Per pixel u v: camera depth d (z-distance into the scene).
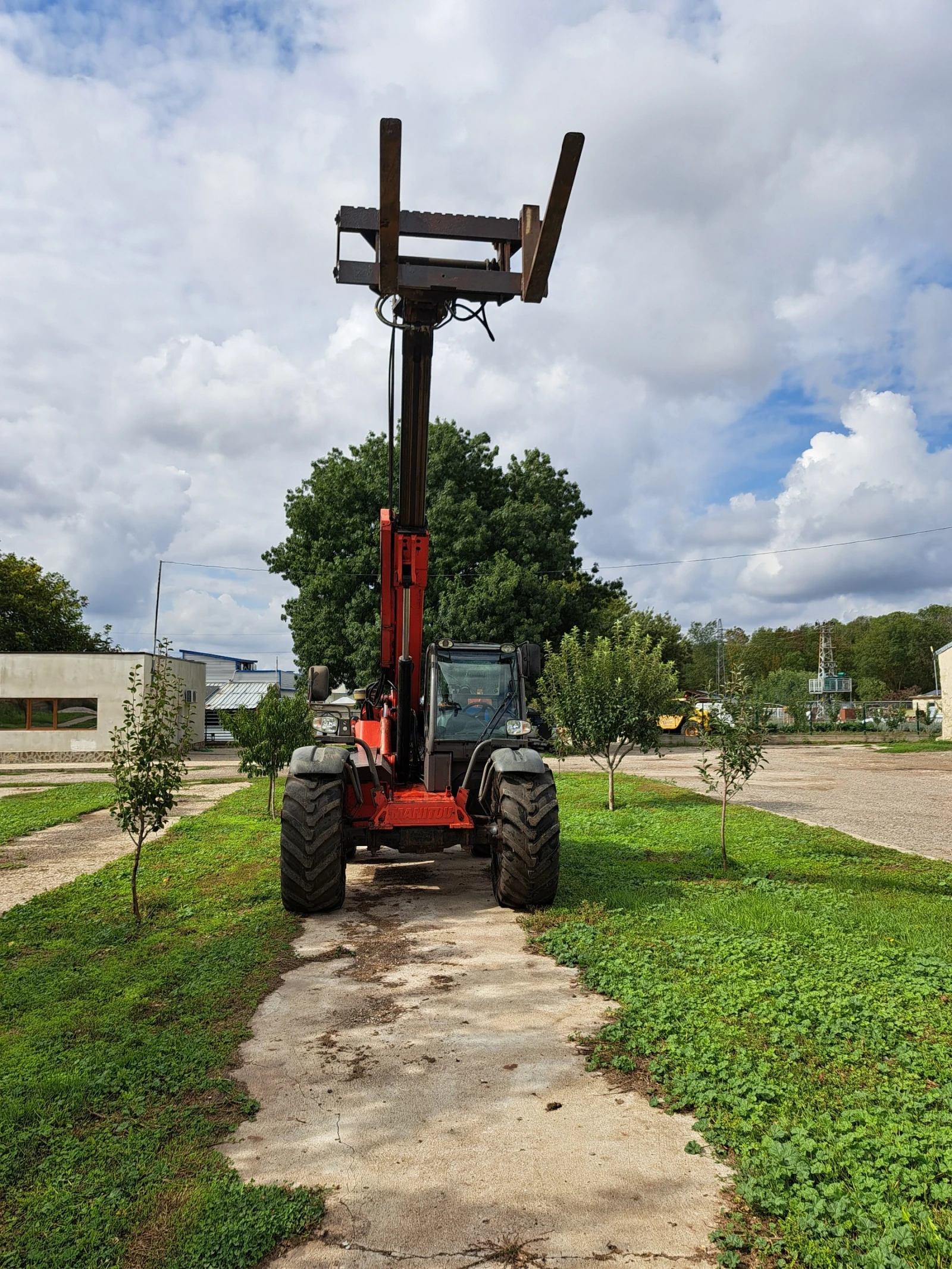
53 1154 3.38
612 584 38.72
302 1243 2.84
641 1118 3.65
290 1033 4.71
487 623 29.34
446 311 6.39
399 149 4.49
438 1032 4.69
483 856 10.69
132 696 30.38
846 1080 3.87
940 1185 2.95
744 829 11.97
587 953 5.98
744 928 6.62
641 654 14.67
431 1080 4.08
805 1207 2.88
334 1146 3.47
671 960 5.78
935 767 23.91
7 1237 2.86
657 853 10.38
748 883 8.41
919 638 90.25
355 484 31.33
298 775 7.56
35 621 41.75
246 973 5.73
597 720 14.10
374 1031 4.72
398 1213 2.99
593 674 14.27
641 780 20.30
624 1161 3.31
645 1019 4.67
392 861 10.48
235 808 15.38
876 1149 3.24
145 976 5.66
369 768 7.97
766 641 107.00
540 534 32.47
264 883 8.63
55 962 6.00
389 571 8.16
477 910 7.68
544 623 30.45
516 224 5.96
